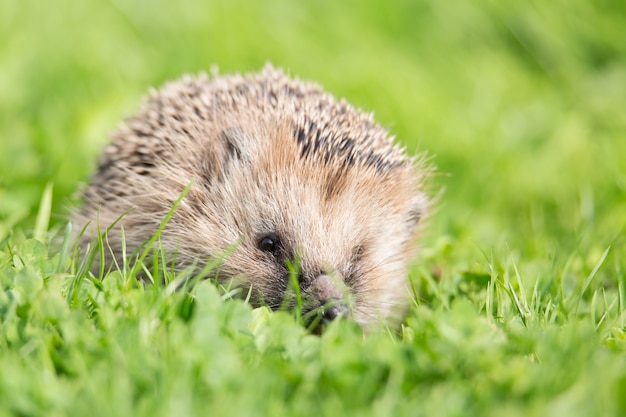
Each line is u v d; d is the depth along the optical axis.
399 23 10.24
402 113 8.57
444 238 5.80
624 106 9.86
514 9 10.81
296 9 9.79
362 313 5.16
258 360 3.36
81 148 6.93
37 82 8.03
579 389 3.09
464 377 3.28
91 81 8.34
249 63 8.95
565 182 8.23
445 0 10.61
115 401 2.85
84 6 9.09
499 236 6.40
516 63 10.43
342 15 9.94
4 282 3.65
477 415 3.00
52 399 2.89
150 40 9.12
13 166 6.56
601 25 10.86
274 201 5.10
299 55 9.09
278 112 5.55
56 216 5.78
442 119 8.74
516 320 4.02
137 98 7.71
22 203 5.89
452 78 9.84
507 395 3.15
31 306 3.43
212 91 5.95
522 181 8.20
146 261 5.04
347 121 5.67
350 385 3.14
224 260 5.05
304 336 3.64
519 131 9.01
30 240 4.07
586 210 7.07
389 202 5.51
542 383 3.15
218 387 3.02
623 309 4.43
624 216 6.54
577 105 9.79
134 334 3.27
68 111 7.68
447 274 5.02
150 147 5.58
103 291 3.81
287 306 4.77
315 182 5.16
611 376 3.19
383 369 3.28
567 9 10.90
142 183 5.36
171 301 3.63
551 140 8.77
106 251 5.21
